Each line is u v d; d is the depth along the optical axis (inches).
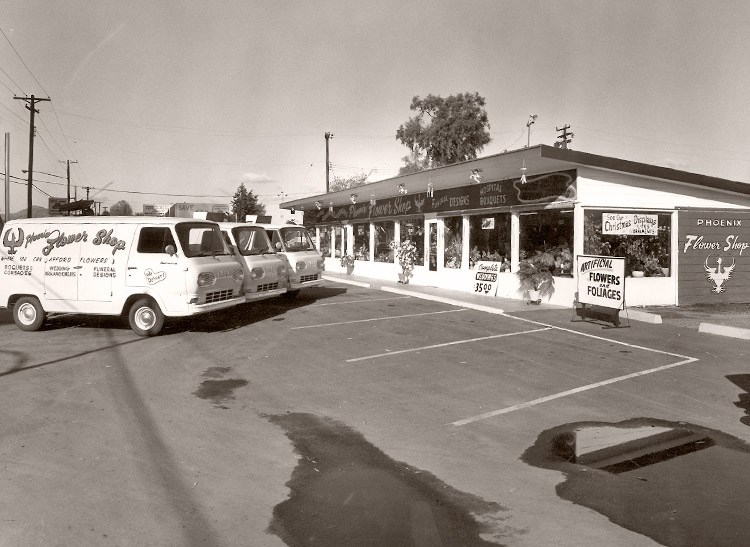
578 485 182.7
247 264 529.3
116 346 410.0
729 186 583.5
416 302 649.0
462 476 190.9
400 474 192.7
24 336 451.8
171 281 438.0
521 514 163.3
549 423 243.9
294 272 637.9
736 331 419.5
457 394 287.4
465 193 719.1
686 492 176.6
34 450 213.0
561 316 520.4
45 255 466.9
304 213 1337.4
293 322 510.0
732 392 284.7
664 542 146.9
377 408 266.4
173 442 222.7
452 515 163.2
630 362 347.6
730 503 168.7
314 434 232.2
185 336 446.9
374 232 1002.1
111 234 455.8
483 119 1865.2
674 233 582.6
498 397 281.7
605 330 452.4
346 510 166.6
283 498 174.6
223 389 298.7
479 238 710.5
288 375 327.3
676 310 554.6
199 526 157.1
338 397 284.4
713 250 598.9
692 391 286.8
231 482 186.1
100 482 185.5
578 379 311.9
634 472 192.2
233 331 467.2
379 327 479.5
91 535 151.9
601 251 555.5
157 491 179.0
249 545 147.2
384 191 879.1
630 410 259.1
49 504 169.8
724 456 205.6
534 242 613.9
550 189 576.4
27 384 307.3
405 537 150.7
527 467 197.9
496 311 546.9
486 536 151.1
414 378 318.3
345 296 714.2
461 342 413.1
